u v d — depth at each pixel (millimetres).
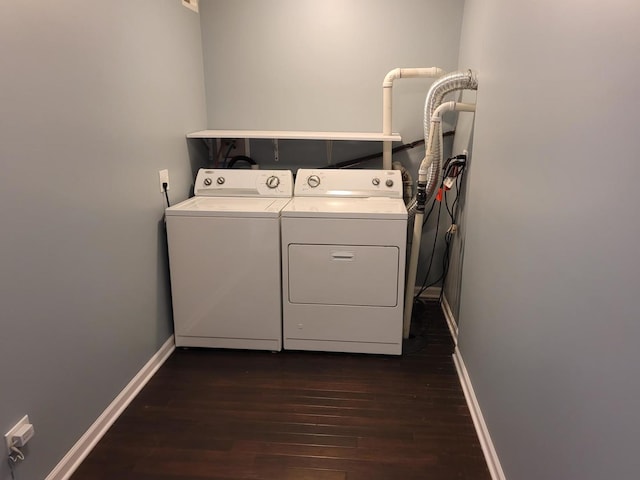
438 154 2582
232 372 2367
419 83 2975
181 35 2668
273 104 3072
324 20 2916
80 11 1686
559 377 1147
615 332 878
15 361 1421
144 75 2211
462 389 2230
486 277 1934
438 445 1846
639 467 782
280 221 2395
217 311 2514
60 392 1640
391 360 2496
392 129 3049
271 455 1786
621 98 876
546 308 1249
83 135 1724
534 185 1368
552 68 1247
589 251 999
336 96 3027
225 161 3205
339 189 2793
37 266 1500
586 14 1042
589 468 975
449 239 3020
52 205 1562
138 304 2209
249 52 2996
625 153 857
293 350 2594
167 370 2383
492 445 1733
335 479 1672
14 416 1429
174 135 2600
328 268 2420
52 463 1608
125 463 1736
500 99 1800
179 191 2688
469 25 2590
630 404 817
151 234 2332
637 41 821
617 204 883
